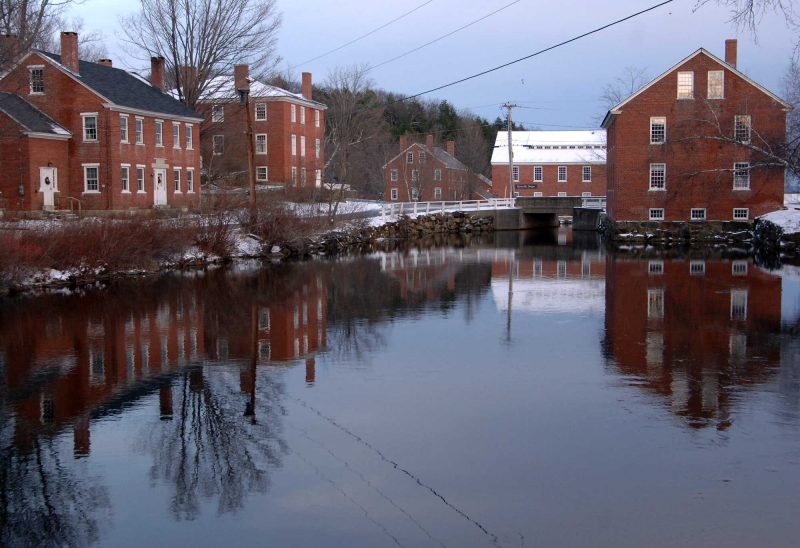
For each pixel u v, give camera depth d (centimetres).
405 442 1073
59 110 4794
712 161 5284
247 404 1262
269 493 909
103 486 935
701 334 1825
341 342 1767
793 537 787
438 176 9994
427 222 6544
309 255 4369
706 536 791
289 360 1584
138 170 5053
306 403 1265
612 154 5897
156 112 5206
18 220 3494
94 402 1284
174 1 5919
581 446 1046
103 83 4972
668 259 3956
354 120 8706
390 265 3731
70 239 2908
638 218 5441
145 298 2481
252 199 4169
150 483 941
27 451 1052
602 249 4772
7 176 4494
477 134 11794
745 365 1496
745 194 5262
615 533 801
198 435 1110
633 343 1730
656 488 906
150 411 1229
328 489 919
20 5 3744
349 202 6444
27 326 1983
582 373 1451
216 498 896
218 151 6956
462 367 1510
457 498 890
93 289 2705
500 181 9525
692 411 1198
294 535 808
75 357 1622
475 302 2422
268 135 6919
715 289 2659
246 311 2223
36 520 848
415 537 798
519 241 5712
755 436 1078
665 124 5347
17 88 4816
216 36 6034
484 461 998
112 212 4409
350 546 781
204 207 4653
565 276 3183
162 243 3406
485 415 1191
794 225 4447
